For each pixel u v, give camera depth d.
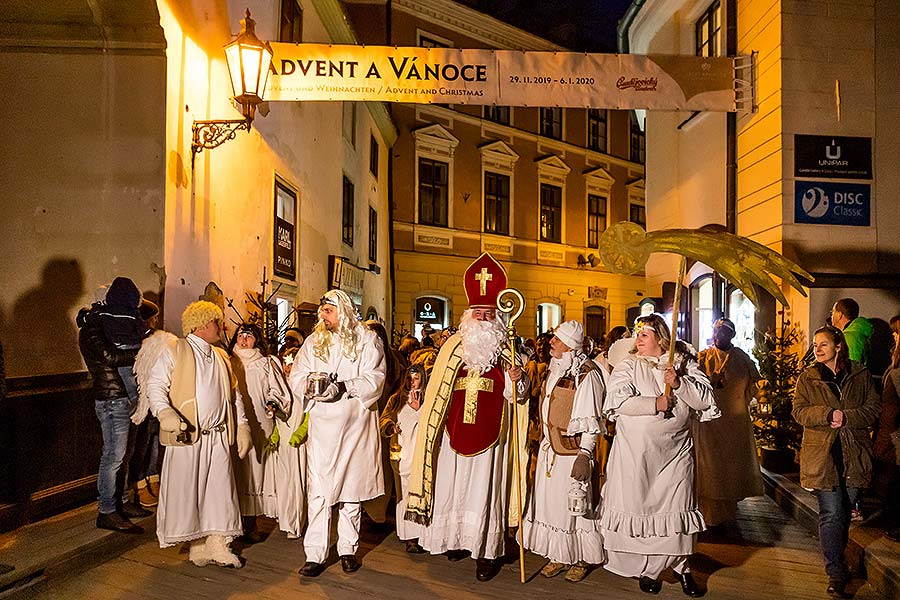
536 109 26.48
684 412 4.71
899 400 5.94
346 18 15.34
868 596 4.89
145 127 7.26
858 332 7.00
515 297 5.26
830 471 4.86
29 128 7.24
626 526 4.71
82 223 7.21
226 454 5.21
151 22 7.21
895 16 9.88
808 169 9.67
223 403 5.21
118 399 5.55
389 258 22.31
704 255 4.64
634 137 30.19
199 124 7.95
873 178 9.73
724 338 6.71
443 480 5.17
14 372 7.11
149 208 7.21
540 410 5.31
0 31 7.20
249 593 4.76
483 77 9.41
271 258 10.73
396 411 5.96
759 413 8.87
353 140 17.20
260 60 7.51
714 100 10.08
